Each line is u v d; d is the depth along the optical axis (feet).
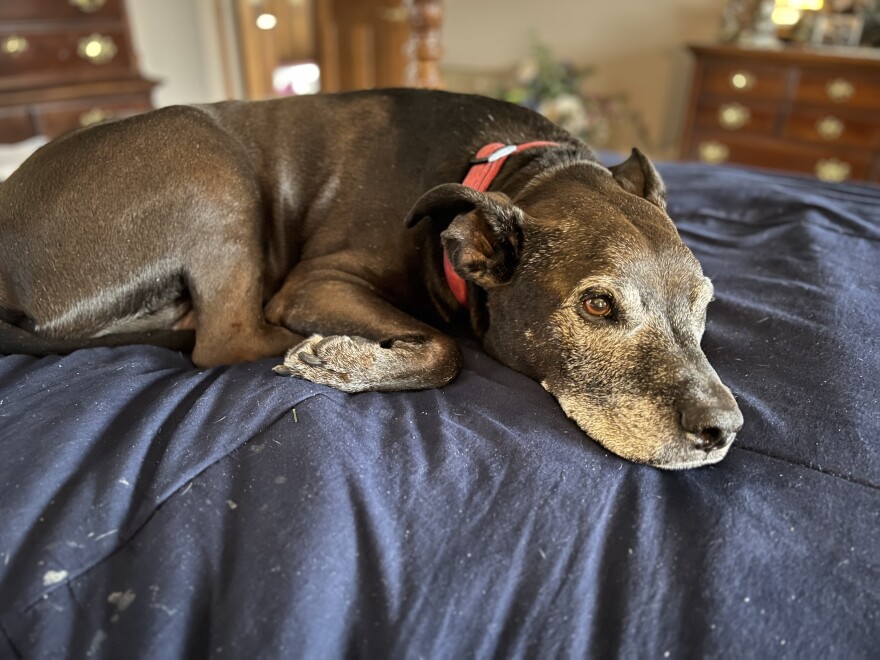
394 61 18.61
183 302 5.79
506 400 4.41
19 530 3.29
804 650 2.94
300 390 4.26
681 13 15.30
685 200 7.39
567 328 4.55
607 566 3.27
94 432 3.92
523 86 16.44
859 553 3.25
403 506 3.46
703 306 4.58
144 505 3.44
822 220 6.59
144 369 4.83
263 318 5.69
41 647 3.00
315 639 2.97
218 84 18.69
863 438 3.83
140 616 3.07
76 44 12.36
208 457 3.65
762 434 3.99
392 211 5.89
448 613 3.06
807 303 5.15
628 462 3.96
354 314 5.36
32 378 4.50
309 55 20.40
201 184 5.37
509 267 4.96
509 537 3.31
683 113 16.11
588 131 15.81
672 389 4.07
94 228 5.24
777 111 13.15
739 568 3.15
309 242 6.12
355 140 6.14
